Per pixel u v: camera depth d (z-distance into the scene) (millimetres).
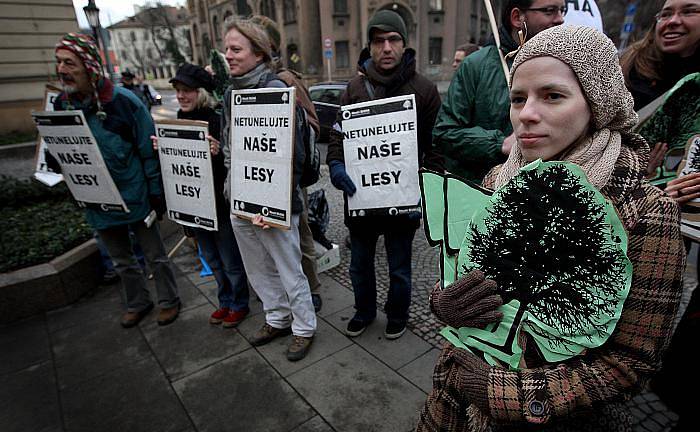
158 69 65188
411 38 24156
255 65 2211
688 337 1386
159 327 2816
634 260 686
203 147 2402
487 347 782
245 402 2096
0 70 9984
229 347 2561
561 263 708
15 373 2410
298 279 2352
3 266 3092
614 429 809
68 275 3168
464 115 1913
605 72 686
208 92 2691
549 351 728
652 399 1910
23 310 2986
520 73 747
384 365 2299
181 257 3965
